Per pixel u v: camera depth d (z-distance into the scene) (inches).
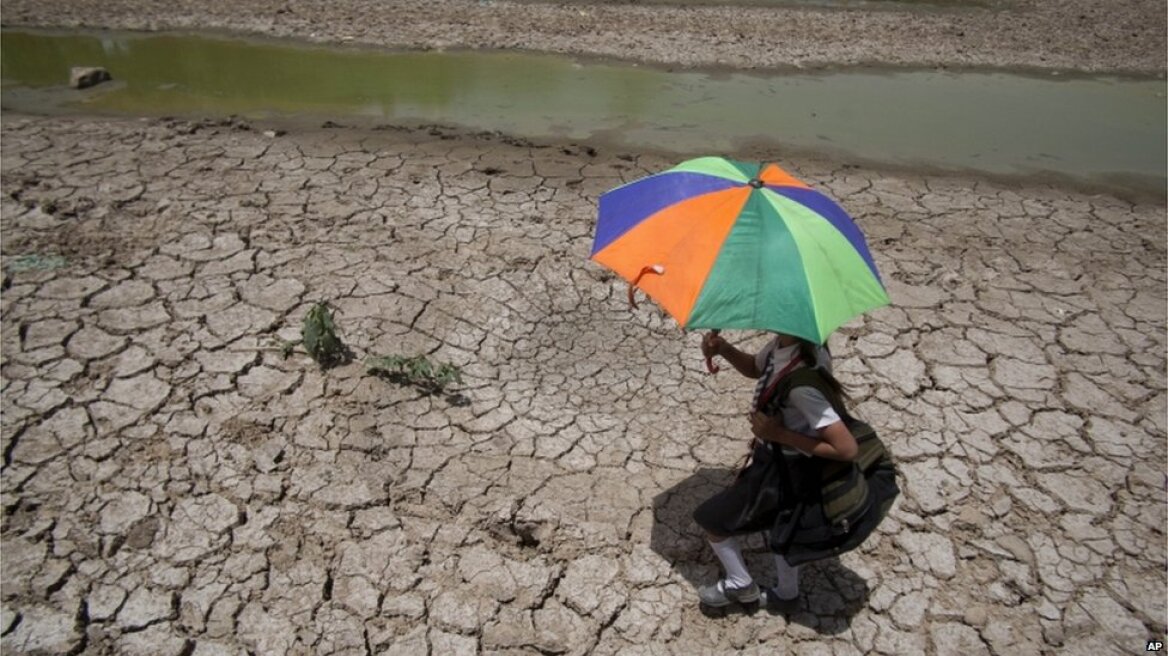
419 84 388.2
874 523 139.3
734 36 472.7
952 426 206.2
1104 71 466.9
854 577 170.1
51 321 220.7
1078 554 176.7
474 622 158.7
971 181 327.6
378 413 199.6
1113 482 193.6
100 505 175.0
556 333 228.1
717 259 123.8
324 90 376.2
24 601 157.1
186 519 173.3
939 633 161.0
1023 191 322.3
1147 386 222.4
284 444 190.4
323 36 438.0
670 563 170.6
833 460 135.9
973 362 227.0
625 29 471.2
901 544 176.7
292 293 235.3
